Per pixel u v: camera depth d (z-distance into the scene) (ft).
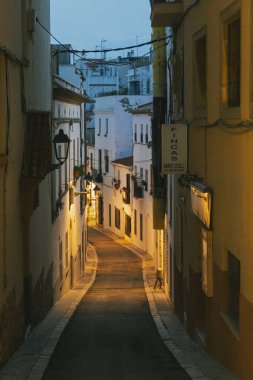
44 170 40.70
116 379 29.94
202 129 37.50
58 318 53.88
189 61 41.78
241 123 25.85
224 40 30.45
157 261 90.89
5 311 33.94
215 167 33.06
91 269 114.62
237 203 27.45
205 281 34.60
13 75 37.65
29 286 44.55
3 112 33.94
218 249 32.24
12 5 37.19
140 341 42.42
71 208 87.04
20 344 39.65
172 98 55.98
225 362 30.53
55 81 69.31
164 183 69.82
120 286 88.79
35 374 30.55
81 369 32.48
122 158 165.78
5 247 34.30
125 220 157.28
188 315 44.68
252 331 24.58
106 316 55.62
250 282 25.00
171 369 32.22
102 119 177.37
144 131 128.26
